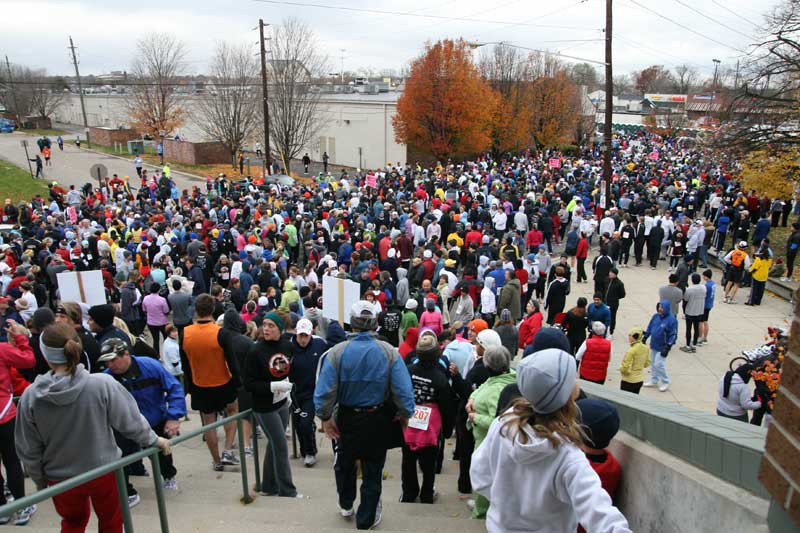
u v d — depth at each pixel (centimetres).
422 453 554
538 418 219
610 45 2328
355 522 488
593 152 5766
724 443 251
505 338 944
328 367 456
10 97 8088
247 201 2497
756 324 1449
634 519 316
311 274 1434
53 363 365
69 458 377
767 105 2192
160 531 450
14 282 1301
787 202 2552
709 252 2106
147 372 541
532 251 1802
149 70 5547
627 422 357
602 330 934
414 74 4106
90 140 6506
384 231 1862
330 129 5178
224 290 1319
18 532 430
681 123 6781
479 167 3800
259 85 4459
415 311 1203
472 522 483
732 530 230
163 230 1867
